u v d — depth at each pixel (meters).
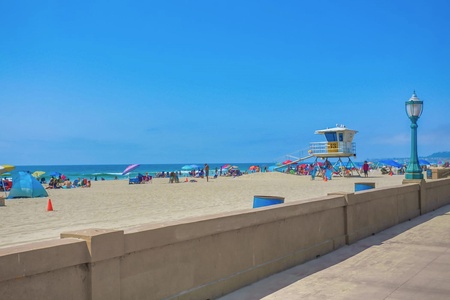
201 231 5.30
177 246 5.02
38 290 3.62
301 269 6.94
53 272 3.73
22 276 3.49
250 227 6.23
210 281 5.48
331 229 8.38
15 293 3.46
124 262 4.37
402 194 12.16
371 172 67.81
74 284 3.89
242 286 5.98
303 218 7.50
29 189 25.22
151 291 4.66
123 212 16.39
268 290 5.86
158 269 4.76
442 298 5.48
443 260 7.49
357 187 13.41
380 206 10.60
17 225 13.19
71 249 3.85
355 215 9.29
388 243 9.01
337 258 7.70
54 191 32.03
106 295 4.11
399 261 7.46
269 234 6.62
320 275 6.60
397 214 11.66
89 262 3.97
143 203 20.05
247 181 44.28
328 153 58.53
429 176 39.03
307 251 7.48
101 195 25.98
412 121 13.47
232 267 5.87
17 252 3.48
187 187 33.94
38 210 17.64
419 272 6.73
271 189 29.67
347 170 57.50
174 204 19.31
